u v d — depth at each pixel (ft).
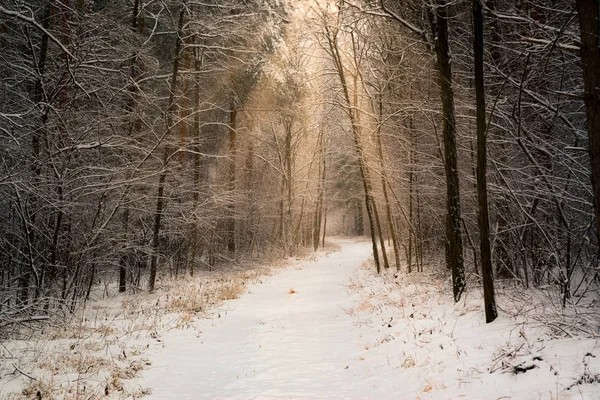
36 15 47.19
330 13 58.34
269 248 100.01
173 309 40.81
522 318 22.95
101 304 44.60
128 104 51.70
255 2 69.36
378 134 56.08
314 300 47.70
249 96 79.92
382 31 53.57
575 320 20.34
